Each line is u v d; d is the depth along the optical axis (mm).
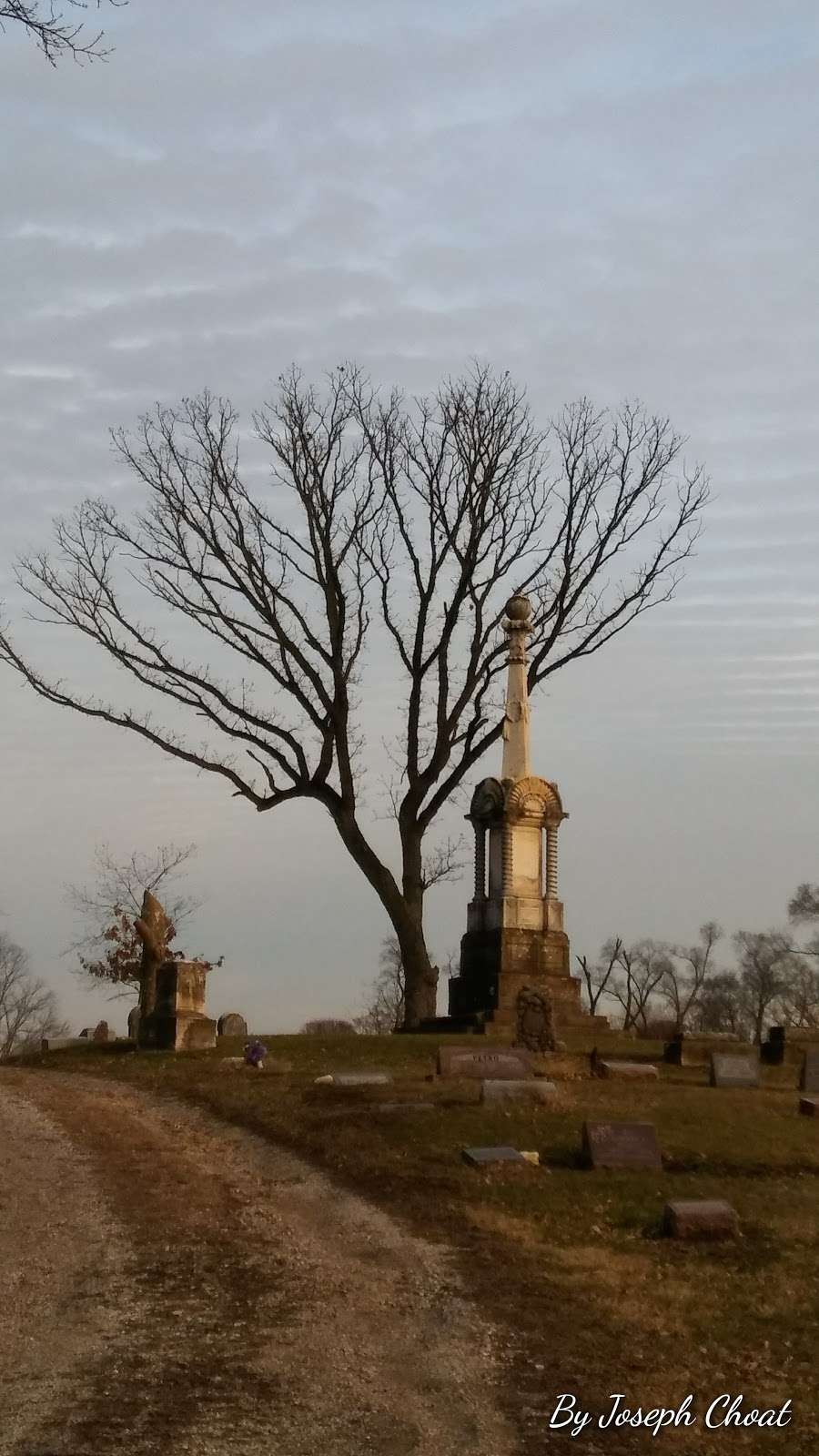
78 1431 10039
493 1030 37344
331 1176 18922
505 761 42219
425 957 43219
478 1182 18047
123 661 42844
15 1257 14711
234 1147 21250
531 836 41219
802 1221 16719
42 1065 34406
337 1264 14664
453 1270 14453
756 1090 27109
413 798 43656
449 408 43500
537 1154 19531
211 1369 11445
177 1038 33750
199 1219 16484
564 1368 11789
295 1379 11305
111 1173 18969
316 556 43031
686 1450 10430
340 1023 63000
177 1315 12828
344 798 43000
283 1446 9992
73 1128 22391
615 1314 13227
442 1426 10500
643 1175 18734
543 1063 29312
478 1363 11805
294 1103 23938
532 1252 15211
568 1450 10234
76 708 42625
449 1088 24750
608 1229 16328
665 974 82188
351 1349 12055
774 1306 13680
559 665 44031
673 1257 15320
